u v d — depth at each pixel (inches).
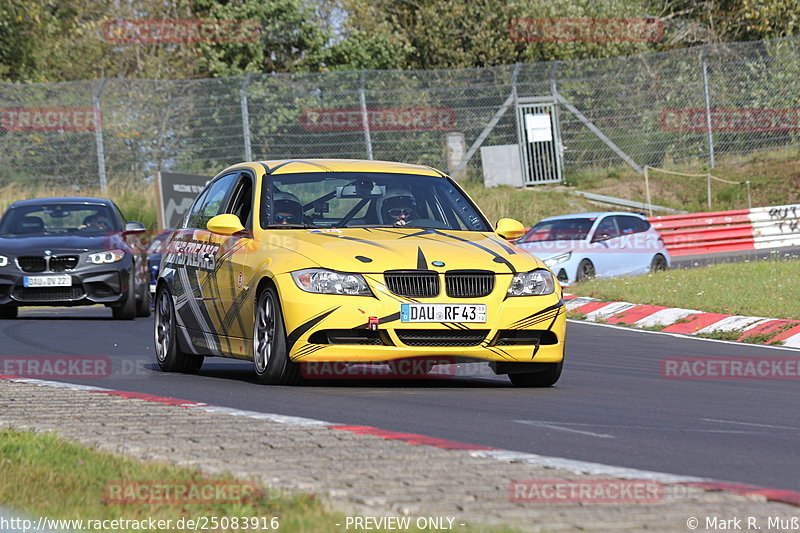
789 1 4325.8
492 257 879.7
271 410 734.5
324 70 3831.2
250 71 3769.7
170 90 3144.7
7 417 660.1
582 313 1690.5
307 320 833.5
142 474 480.7
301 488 453.4
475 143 3405.5
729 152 3651.6
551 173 3499.0
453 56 3951.8
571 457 577.6
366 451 544.4
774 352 1236.5
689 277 1904.5
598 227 2181.3
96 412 680.4
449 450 550.6
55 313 1812.3
